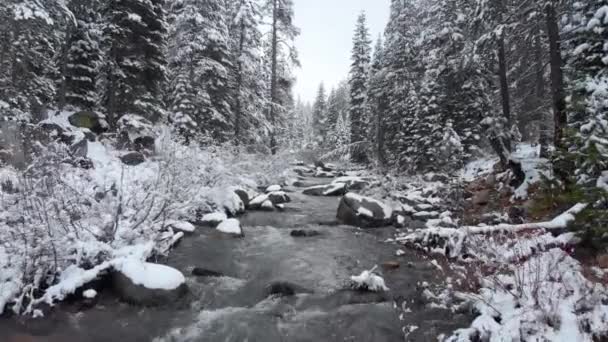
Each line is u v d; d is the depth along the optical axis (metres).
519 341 3.85
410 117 23.19
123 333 4.64
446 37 19.39
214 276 6.66
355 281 6.26
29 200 5.45
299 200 15.50
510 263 5.59
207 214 10.48
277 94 27.64
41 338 4.41
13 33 12.84
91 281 5.46
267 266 7.32
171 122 18.09
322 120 62.78
